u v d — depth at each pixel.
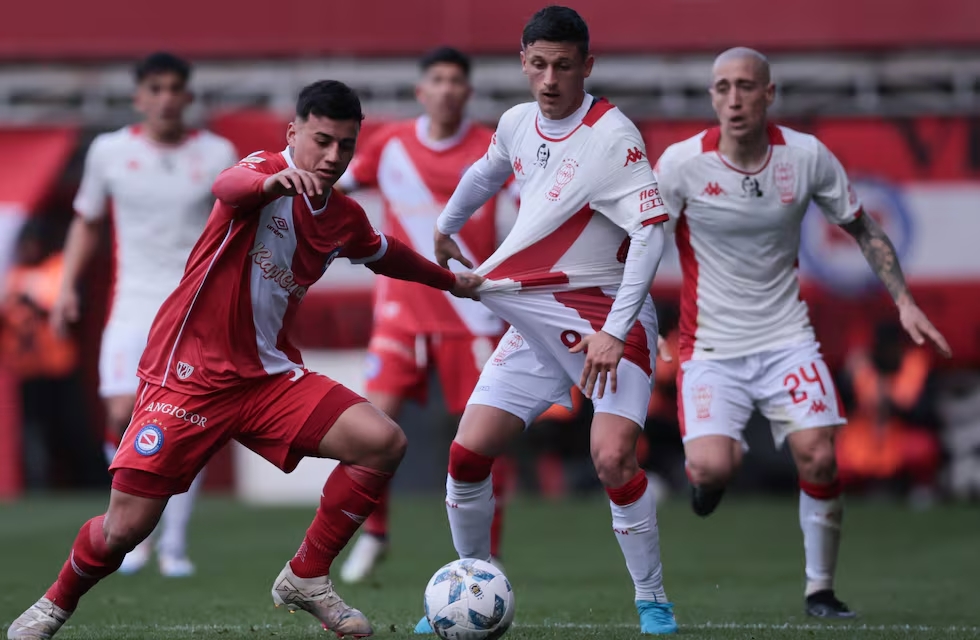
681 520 47.69
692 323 25.34
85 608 25.25
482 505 21.50
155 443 18.38
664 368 52.69
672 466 54.97
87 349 53.50
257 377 18.84
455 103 30.58
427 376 31.28
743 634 20.69
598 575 32.78
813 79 50.41
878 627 21.88
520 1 49.94
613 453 20.55
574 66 20.09
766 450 57.97
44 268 52.28
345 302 51.00
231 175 18.00
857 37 50.00
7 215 51.25
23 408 54.72
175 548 32.38
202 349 18.66
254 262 18.66
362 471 19.00
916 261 50.88
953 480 53.50
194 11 50.53
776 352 24.83
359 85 50.31
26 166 51.28
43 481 55.59
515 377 21.34
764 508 51.88
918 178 50.75
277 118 49.75
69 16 50.62
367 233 19.62
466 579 18.61
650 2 49.72
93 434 55.34
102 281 52.84
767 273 24.88
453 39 50.03
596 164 20.41
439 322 30.58
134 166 31.61
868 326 51.22
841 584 31.34
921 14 49.97
